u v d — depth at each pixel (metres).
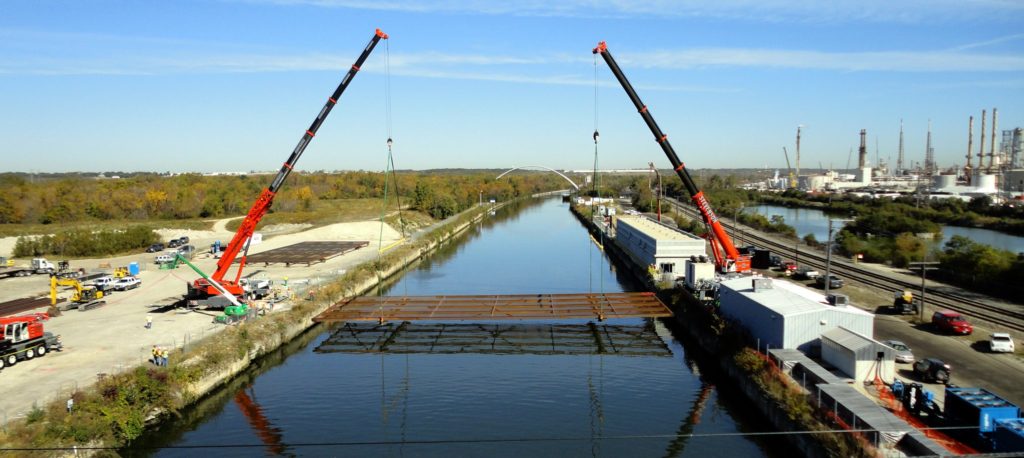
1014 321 45.91
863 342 33.97
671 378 41.56
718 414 35.50
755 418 34.88
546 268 87.81
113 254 91.56
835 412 28.03
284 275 72.25
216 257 86.75
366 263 78.12
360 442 31.95
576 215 177.75
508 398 38.09
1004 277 56.72
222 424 34.72
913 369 34.56
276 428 34.12
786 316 37.59
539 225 153.88
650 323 56.44
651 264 73.50
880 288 60.16
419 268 88.81
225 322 48.53
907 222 109.19
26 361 38.88
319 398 38.38
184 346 40.50
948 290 58.66
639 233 82.00
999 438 24.03
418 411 36.09
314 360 46.00
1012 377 33.66
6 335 38.06
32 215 124.25
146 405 33.72
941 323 43.25
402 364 44.75
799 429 29.09
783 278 66.88
